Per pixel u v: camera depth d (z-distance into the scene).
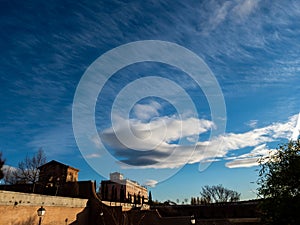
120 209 25.75
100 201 26.64
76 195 28.14
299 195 5.73
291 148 6.16
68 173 36.44
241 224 27.69
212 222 27.94
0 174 29.64
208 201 56.75
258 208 6.46
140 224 24.86
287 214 5.75
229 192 57.31
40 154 32.41
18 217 17.41
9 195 16.95
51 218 20.73
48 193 29.00
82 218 25.11
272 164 6.27
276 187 6.01
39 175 31.72
